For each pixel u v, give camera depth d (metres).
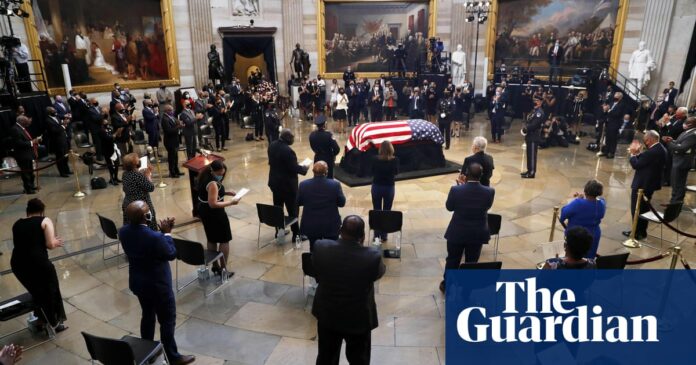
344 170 10.59
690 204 8.37
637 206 6.42
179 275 5.95
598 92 16.02
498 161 11.75
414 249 6.61
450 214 7.97
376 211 6.04
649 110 14.02
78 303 5.31
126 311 5.14
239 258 6.42
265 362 4.21
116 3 15.88
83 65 15.11
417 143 10.50
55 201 9.10
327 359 3.41
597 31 16.78
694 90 13.84
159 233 3.80
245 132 16.16
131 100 14.04
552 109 14.84
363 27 20.58
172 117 10.33
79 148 13.60
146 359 3.59
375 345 4.43
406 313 4.97
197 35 18.48
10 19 12.53
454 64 19.84
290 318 4.93
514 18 19.47
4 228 7.72
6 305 4.36
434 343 4.45
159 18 17.56
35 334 4.73
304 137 14.96
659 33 14.68
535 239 6.93
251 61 20.89
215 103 13.09
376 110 16.80
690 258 6.20
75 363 4.27
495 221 6.02
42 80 12.67
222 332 4.68
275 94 17.94
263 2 19.62
